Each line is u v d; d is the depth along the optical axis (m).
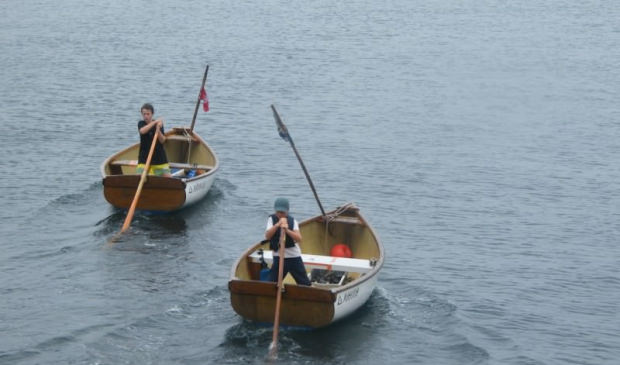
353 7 77.69
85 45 56.03
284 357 15.94
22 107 38.31
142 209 23.97
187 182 24.03
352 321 17.62
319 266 18.45
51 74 46.25
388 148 33.06
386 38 61.53
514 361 16.42
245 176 28.91
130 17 70.12
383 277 20.34
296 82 45.97
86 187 26.58
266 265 17.98
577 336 17.73
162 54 53.59
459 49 57.19
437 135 35.28
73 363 15.48
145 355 15.87
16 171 28.30
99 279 19.34
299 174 29.38
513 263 21.77
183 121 37.22
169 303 18.11
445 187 28.28
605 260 22.14
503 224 24.80
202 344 16.31
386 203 26.55
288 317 16.67
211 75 47.38
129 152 26.36
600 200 27.22
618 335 17.86
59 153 30.94
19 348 15.96
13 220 23.34
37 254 20.83
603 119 38.28
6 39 57.62
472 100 42.12
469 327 17.72
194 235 22.53
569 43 59.69
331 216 20.52
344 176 29.27
